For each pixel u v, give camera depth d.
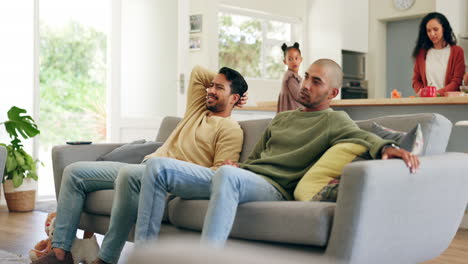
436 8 7.46
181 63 5.88
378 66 9.02
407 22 8.91
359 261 1.82
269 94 8.34
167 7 5.91
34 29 5.80
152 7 5.91
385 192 1.83
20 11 5.82
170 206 2.36
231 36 7.86
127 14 5.84
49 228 2.85
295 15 8.69
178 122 3.28
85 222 2.87
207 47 7.12
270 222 1.95
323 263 0.47
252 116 6.46
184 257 0.44
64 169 2.81
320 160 2.17
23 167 5.23
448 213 2.17
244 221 2.04
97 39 11.95
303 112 2.42
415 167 1.93
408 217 1.97
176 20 5.91
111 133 5.77
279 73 8.65
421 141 2.06
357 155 2.09
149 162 2.19
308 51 8.88
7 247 3.54
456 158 2.17
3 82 5.79
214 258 0.44
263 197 2.14
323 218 1.83
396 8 8.72
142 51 5.86
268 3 8.23
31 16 5.83
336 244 1.80
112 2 5.78
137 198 2.40
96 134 12.05
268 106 5.36
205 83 3.00
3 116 5.79
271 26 8.48
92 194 2.78
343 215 1.79
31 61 5.85
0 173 3.28
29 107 5.86
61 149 3.11
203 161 2.74
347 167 1.80
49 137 11.70
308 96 2.38
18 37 5.82
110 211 2.65
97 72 12.01
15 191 5.24
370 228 1.82
